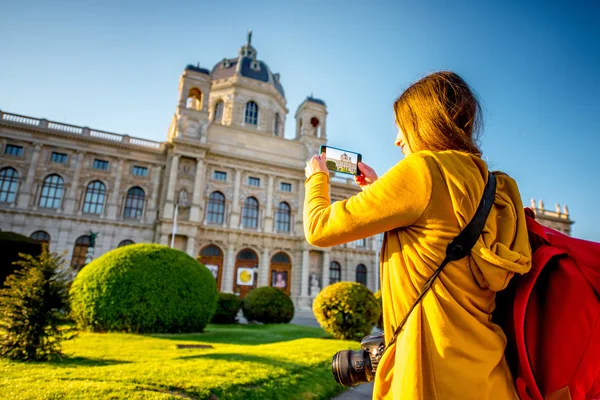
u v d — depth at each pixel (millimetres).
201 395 4395
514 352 1220
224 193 41188
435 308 1128
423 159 1273
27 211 34281
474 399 1046
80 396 3889
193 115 40594
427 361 1101
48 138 36500
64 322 7328
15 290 6871
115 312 11484
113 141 38094
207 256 38812
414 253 1212
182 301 12609
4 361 6375
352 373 1521
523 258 1148
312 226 1372
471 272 1170
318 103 48719
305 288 40875
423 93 1504
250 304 20266
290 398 5141
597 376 1190
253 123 49562
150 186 39219
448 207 1193
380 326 13156
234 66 53562
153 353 7926
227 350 8133
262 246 41156
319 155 1729
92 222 36156
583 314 1174
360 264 47312
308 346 9000
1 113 35844
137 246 13133
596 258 1216
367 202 1238
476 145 1532
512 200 1330
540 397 1135
